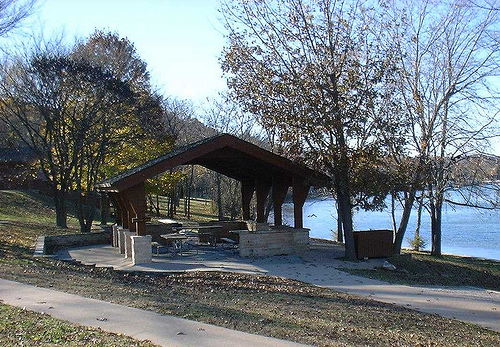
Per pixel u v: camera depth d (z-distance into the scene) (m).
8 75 27.25
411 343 8.40
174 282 13.38
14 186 45.75
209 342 7.15
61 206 30.33
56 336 7.12
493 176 22.52
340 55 18.22
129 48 32.38
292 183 20.03
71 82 27.62
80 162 29.25
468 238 37.56
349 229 18.97
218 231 23.11
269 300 11.20
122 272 14.96
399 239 22.55
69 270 14.41
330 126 17.72
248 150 18.00
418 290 13.93
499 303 12.68
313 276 15.06
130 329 7.70
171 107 44.44
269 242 18.78
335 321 9.54
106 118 29.17
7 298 9.75
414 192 20.83
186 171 47.06
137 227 16.61
